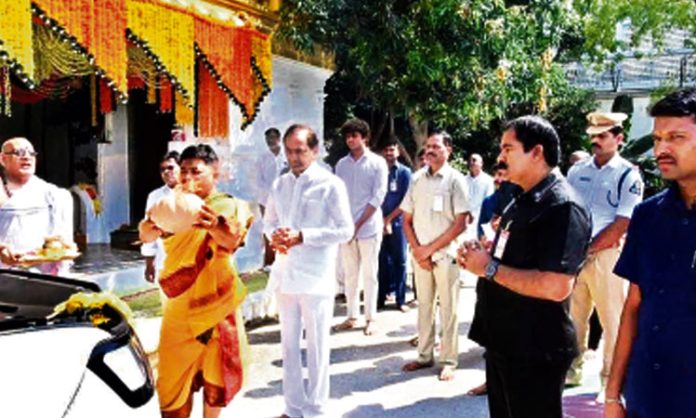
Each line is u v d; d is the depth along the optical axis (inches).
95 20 202.2
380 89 356.2
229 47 267.7
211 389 148.0
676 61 828.0
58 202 187.2
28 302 119.1
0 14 175.2
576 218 107.5
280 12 314.0
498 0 343.3
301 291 170.7
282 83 346.6
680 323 87.4
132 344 99.4
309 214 172.1
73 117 419.8
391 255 302.7
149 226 144.3
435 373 215.8
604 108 855.1
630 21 657.6
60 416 80.7
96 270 282.5
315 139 175.8
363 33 329.4
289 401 176.4
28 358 82.7
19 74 180.9
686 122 85.0
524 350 113.3
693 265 86.7
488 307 118.6
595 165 193.0
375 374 215.6
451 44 340.2
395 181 297.0
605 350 187.8
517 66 374.3
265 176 323.0
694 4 599.2
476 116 371.6
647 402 90.1
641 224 94.5
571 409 180.4
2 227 178.4
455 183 203.6
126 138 406.3
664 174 87.3
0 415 76.0
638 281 95.0
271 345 248.7
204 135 295.4
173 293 145.2
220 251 146.1
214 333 147.4
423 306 218.1
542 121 112.3
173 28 235.8
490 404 125.6
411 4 337.4
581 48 632.4
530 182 112.8
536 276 108.0
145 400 94.8
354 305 273.0
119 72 211.0
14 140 181.2
